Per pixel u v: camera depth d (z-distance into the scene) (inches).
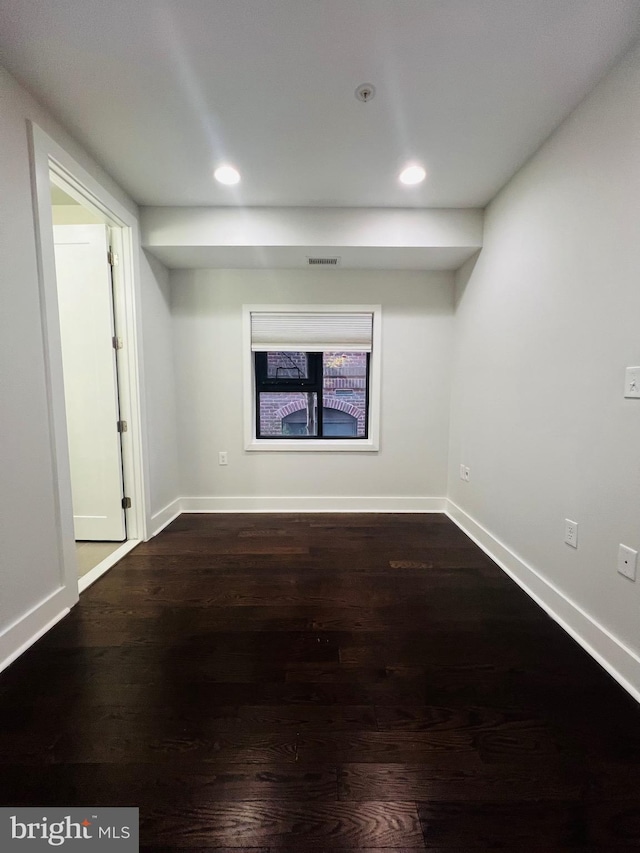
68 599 68.0
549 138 70.0
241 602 71.4
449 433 124.6
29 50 51.9
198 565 86.7
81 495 99.1
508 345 85.7
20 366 57.7
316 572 83.6
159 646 58.7
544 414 71.9
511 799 36.9
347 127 67.7
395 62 54.2
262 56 53.2
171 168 80.5
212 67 54.9
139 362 97.6
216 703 47.9
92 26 48.7
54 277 64.5
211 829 34.4
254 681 51.6
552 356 69.6
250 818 35.2
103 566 85.2
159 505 110.5
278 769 39.6
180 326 120.0
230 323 120.3
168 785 37.9
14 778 38.5
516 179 82.0
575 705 48.0
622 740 43.1
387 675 52.9
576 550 62.5
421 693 49.8
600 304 57.7
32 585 60.0
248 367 122.0
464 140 71.1
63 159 67.3
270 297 119.5
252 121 66.2
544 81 57.3
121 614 67.3
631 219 51.8
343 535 105.3
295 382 130.4
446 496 126.9
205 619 65.9
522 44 51.2
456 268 117.5
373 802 36.6
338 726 44.6
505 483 86.4
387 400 124.0
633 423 51.6
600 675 53.3
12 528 56.2
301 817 35.4
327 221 98.0
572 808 36.1
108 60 53.6
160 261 110.4
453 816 35.4
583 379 61.4
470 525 106.5
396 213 97.9
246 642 59.8
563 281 66.5
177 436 123.5
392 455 126.0
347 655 56.9
